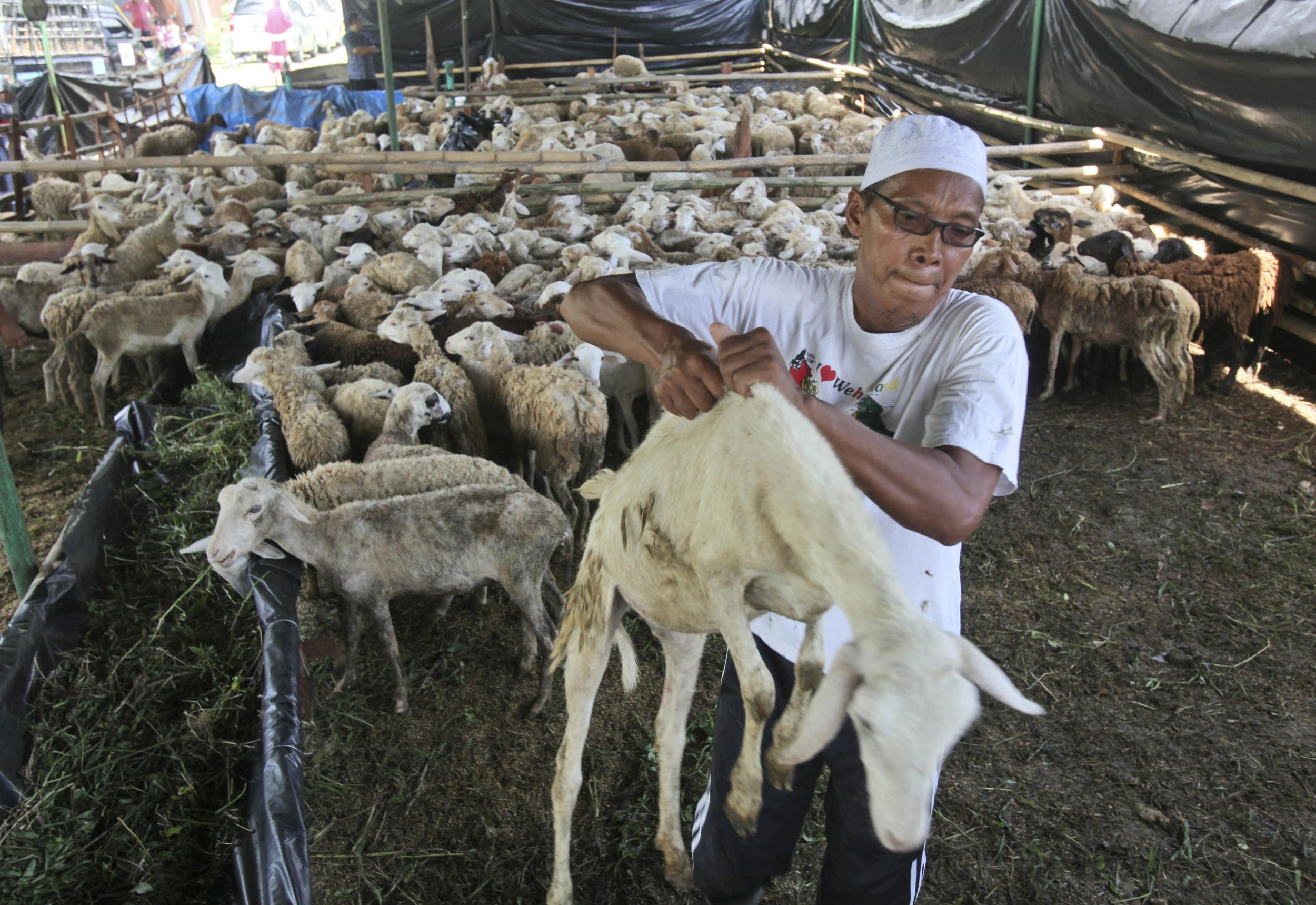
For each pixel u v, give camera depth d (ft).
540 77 81.35
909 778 4.23
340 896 11.18
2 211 49.65
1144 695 14.44
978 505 5.95
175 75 82.74
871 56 66.39
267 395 20.49
